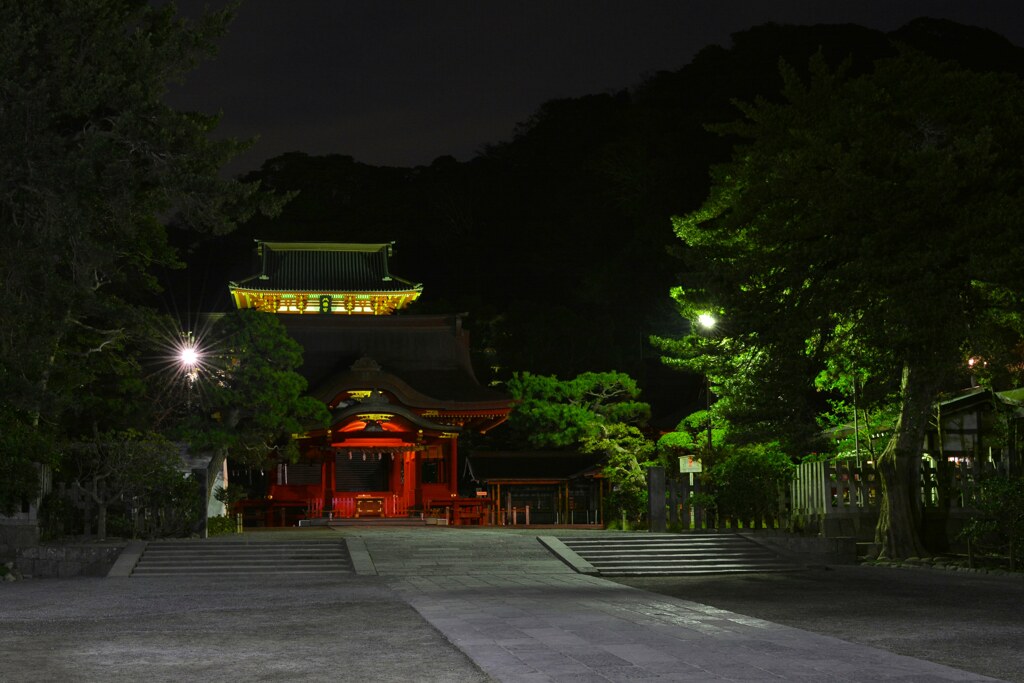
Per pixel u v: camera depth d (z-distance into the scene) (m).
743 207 31.81
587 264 105.00
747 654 12.35
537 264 109.56
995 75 30.95
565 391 56.69
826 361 33.66
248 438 40.88
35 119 31.02
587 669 11.33
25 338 30.81
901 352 29.67
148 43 32.75
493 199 122.06
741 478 35.28
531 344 80.62
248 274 114.06
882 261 29.00
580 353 82.56
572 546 30.84
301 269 73.56
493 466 58.69
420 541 31.73
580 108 125.56
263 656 12.61
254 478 58.28
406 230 121.06
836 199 29.36
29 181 31.25
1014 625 16.19
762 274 31.89
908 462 32.28
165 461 33.94
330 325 63.72
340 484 58.00
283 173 126.06
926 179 28.09
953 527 32.88
